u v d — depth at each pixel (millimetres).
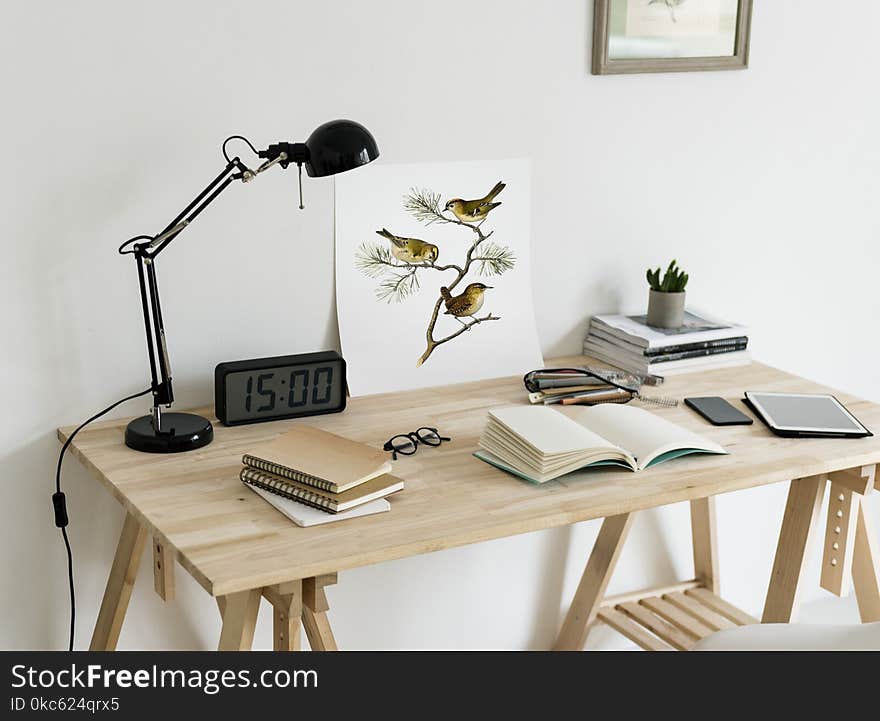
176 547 1512
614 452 1809
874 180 2830
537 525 1631
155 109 1931
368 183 2160
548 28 2268
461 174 2248
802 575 2107
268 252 2096
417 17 2125
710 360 2400
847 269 2861
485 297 2318
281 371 2006
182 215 1826
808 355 2875
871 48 2717
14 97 1818
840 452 1916
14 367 1919
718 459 1880
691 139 2518
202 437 1881
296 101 2049
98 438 1918
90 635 2111
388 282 2213
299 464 1685
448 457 1869
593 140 2389
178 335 2047
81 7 1836
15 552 2000
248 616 1687
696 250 2604
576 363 2432
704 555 2705
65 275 1924
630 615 2586
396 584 2400
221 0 1941
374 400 2164
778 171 2668
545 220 2379
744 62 2508
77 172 1894
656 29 2385
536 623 2621
